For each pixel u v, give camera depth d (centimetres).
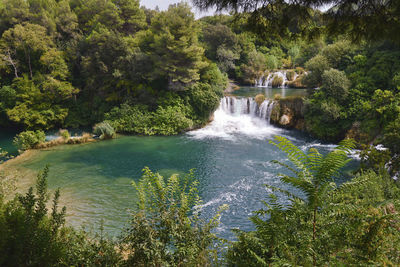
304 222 384
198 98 3278
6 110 3216
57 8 4362
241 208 1470
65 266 386
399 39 375
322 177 366
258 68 5088
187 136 2942
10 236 303
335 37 417
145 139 2834
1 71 3672
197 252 457
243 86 4900
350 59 2861
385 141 1570
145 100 3322
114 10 4350
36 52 3794
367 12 360
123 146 2581
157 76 3303
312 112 2806
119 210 1427
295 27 404
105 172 1950
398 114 2150
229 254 454
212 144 2633
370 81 2552
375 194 764
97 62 3375
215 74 3588
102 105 3456
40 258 309
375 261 348
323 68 2908
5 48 3556
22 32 3441
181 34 3216
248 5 370
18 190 1548
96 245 500
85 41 3691
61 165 2069
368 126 2395
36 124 3256
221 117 3525
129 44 3578
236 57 4950
